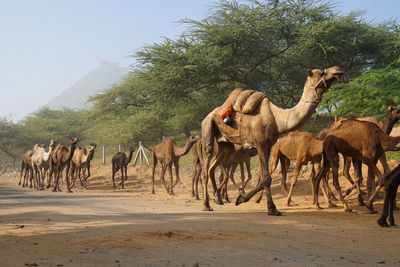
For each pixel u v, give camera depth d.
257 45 28.30
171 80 27.39
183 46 28.50
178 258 4.44
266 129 9.27
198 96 33.84
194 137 17.47
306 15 27.73
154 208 10.80
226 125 9.94
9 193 19.48
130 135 35.66
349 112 15.91
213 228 6.64
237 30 26.56
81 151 23.55
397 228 6.87
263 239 5.68
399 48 24.52
